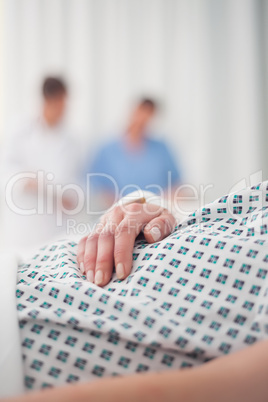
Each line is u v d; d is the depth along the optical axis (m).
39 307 0.51
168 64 3.15
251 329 0.46
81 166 2.42
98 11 3.06
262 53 3.24
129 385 0.39
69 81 3.04
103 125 3.10
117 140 2.67
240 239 0.53
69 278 0.55
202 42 3.17
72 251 0.65
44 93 2.27
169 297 0.51
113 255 0.58
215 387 0.38
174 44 3.15
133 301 0.50
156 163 2.69
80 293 0.51
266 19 3.21
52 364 0.47
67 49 3.03
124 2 3.09
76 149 2.36
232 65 3.21
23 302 0.52
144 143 2.69
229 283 0.50
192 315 0.48
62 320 0.48
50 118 2.29
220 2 3.18
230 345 0.45
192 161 3.20
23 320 0.50
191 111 3.19
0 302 0.50
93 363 0.47
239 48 3.20
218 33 3.19
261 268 0.50
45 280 0.56
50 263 0.63
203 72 3.18
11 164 2.28
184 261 0.54
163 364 0.46
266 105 3.26
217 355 0.45
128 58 3.11
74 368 0.47
